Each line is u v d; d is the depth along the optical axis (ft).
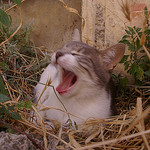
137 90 1.48
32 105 1.03
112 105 1.29
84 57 1.25
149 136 0.97
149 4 1.54
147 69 1.49
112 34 1.65
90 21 1.65
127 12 1.06
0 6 1.89
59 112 1.23
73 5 1.74
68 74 1.29
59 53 1.23
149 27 1.53
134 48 1.46
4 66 1.17
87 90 1.21
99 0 1.65
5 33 1.62
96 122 1.06
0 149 0.80
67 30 1.81
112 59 1.32
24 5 1.90
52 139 1.02
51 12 1.85
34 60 1.76
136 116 0.99
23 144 0.84
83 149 0.92
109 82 1.32
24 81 1.59
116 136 1.01
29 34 1.83
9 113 0.98
